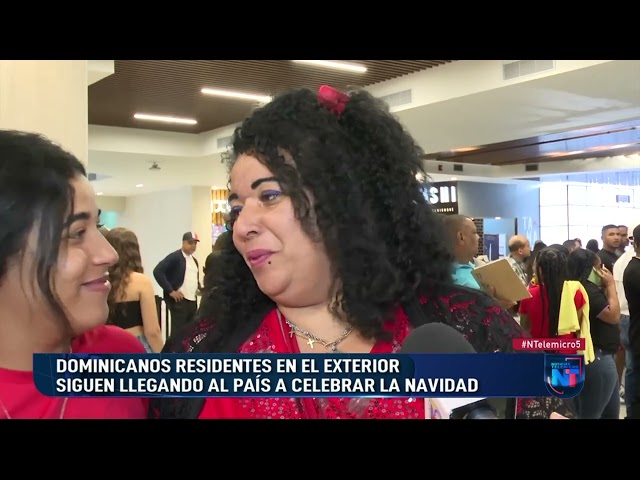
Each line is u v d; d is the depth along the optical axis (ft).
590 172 36.35
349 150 2.41
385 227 2.46
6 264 2.24
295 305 2.44
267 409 2.33
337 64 17.40
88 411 2.46
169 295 17.29
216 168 32.40
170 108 22.89
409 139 2.67
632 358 9.96
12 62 6.09
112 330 3.09
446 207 40.29
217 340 2.62
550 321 7.97
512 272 6.79
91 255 2.43
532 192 44.73
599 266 9.37
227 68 17.67
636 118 20.80
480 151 30.89
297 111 2.41
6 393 2.32
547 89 16.28
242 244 2.37
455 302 2.51
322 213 2.26
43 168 2.28
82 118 6.55
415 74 18.58
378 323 2.35
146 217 47.78
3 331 2.37
